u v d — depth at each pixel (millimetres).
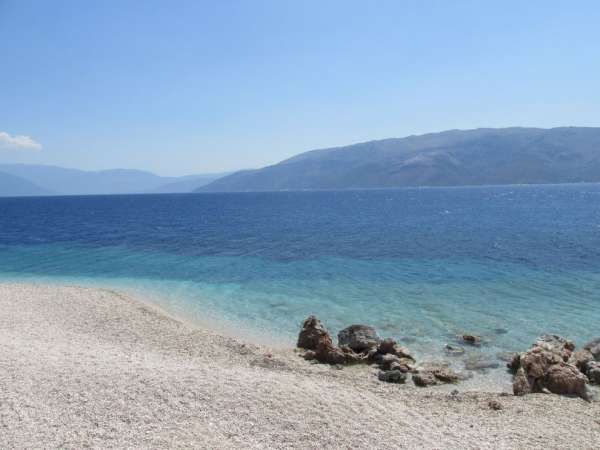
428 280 29922
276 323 21703
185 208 137750
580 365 15781
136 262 38281
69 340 17656
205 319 22391
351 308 23812
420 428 11312
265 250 44438
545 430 11445
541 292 26281
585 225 61250
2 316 21203
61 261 39062
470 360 16906
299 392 12633
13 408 10664
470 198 163250
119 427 10203
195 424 10562
